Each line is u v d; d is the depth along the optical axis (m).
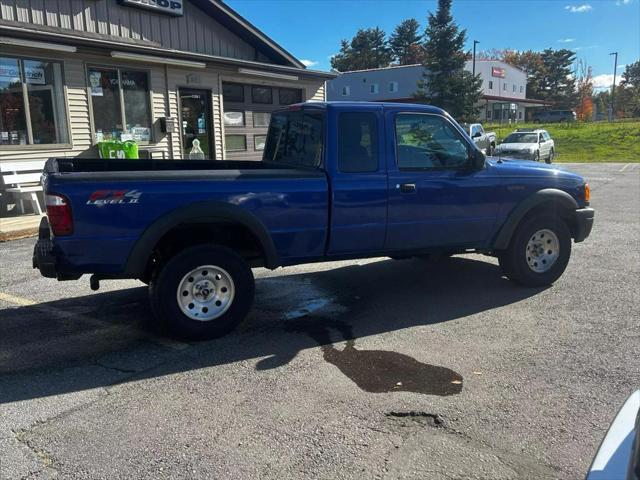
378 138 4.94
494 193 5.44
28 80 9.67
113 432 3.13
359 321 4.94
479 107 46.44
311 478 2.70
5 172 9.45
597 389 3.58
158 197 4.16
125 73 11.32
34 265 4.25
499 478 2.68
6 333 4.68
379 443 2.99
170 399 3.52
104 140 11.02
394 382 3.72
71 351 4.30
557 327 4.70
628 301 5.37
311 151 4.98
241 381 3.77
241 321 4.61
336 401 3.46
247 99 14.51
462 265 6.93
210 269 4.45
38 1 9.91
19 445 3.00
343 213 4.82
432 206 5.18
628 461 1.70
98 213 4.02
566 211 5.96
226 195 4.36
